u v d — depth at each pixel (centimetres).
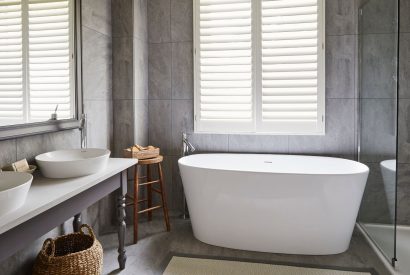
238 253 250
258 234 250
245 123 321
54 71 217
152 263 234
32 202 137
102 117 289
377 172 256
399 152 297
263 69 311
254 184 241
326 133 307
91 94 270
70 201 160
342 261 235
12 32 181
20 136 185
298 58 305
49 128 210
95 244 198
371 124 269
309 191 233
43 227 141
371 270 222
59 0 219
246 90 318
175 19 329
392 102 226
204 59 324
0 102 172
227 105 323
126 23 302
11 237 123
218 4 318
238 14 315
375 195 261
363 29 284
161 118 337
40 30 203
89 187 170
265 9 308
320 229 240
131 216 317
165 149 338
